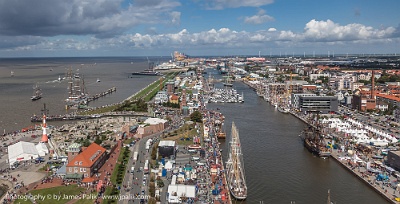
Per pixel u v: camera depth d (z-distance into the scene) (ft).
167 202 629.51
